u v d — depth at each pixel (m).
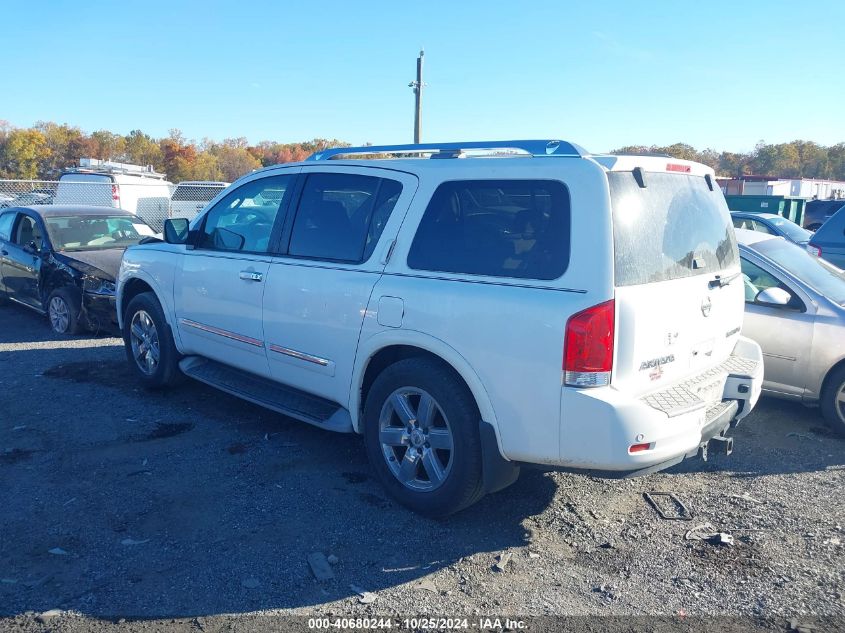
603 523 4.27
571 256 3.63
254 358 5.31
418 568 3.74
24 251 9.77
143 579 3.57
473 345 3.85
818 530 4.20
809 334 5.83
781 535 4.14
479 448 3.98
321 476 4.81
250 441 5.40
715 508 4.49
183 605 3.37
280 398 5.14
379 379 4.33
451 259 4.09
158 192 19.77
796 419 6.18
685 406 3.75
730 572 3.75
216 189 20.52
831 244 9.97
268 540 3.97
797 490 4.77
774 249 6.49
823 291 6.06
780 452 5.44
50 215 9.87
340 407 4.78
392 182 4.52
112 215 10.46
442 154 4.54
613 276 3.54
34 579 3.54
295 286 4.85
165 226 6.20
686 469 5.11
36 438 5.37
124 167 23.08
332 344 4.62
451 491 4.04
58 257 9.09
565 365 3.55
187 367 6.05
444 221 4.18
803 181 34.56
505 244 3.90
